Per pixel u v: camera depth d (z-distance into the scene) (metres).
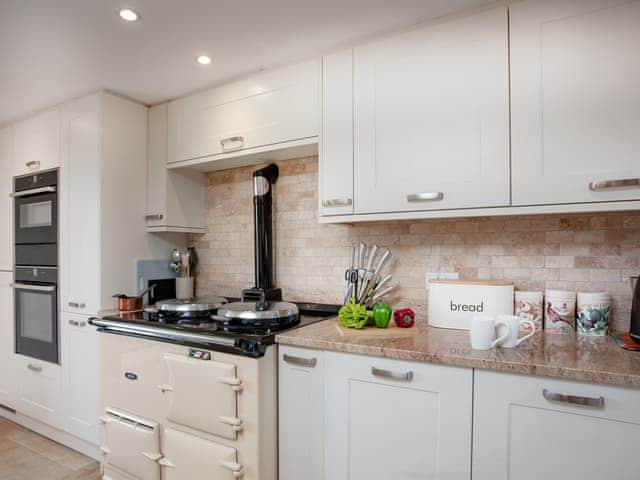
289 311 1.67
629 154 1.19
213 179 2.51
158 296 2.38
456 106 1.44
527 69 1.33
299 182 2.16
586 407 1.02
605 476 1.00
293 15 1.48
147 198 2.34
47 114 2.37
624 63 1.20
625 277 1.45
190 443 1.53
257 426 1.39
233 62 1.85
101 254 2.08
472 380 1.15
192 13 1.46
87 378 2.11
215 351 1.49
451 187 1.45
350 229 2.01
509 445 1.10
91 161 2.13
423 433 1.21
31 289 2.39
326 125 1.72
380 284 1.85
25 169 2.49
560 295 1.46
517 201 1.34
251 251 2.36
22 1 1.37
